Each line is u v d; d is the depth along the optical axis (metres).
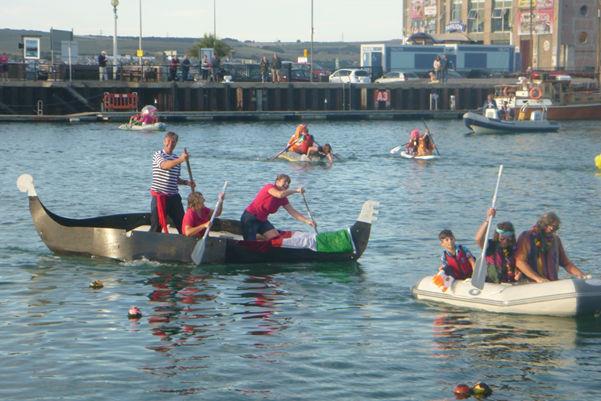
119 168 43.66
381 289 19.72
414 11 138.25
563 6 118.12
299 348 15.73
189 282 20.25
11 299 18.77
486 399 13.51
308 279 20.61
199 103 85.50
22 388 13.82
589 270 21.47
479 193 35.53
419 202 32.94
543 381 14.21
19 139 60.25
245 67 98.38
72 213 30.12
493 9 125.81
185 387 13.92
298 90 90.12
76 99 82.25
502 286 18.03
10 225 26.97
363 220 22.55
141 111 76.56
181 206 22.52
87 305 18.36
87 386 13.92
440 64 96.75
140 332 16.61
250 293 19.38
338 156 49.28
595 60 120.88
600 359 15.20
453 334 16.48
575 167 46.03
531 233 18.08
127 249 22.03
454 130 74.69
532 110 77.50
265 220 22.14
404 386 14.01
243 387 13.94
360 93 92.88
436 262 22.45
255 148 55.78
